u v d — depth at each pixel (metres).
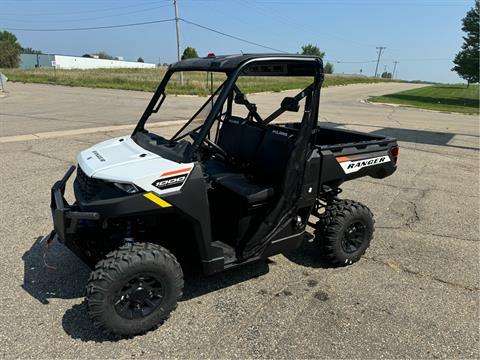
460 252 3.96
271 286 3.25
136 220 2.76
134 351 2.49
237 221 3.00
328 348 2.55
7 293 3.04
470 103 26.66
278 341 2.60
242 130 3.59
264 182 3.18
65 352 2.46
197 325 2.74
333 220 3.39
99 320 2.46
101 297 2.41
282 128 3.29
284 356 2.47
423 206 5.22
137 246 2.55
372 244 4.07
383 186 6.06
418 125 13.42
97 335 2.62
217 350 2.51
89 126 10.12
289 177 2.97
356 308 2.98
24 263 3.46
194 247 2.94
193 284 3.24
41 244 3.79
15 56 76.62
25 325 2.69
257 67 3.13
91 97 19.62
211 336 2.63
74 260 3.54
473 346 2.62
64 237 2.51
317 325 2.77
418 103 24.81
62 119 11.36
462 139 10.66
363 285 3.30
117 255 2.47
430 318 2.90
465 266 3.68
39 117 11.72
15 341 2.54
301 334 2.68
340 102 23.48
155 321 2.63
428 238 4.25
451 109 21.17
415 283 3.36
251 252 3.02
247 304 3.00
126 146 3.09
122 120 11.38
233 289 3.19
